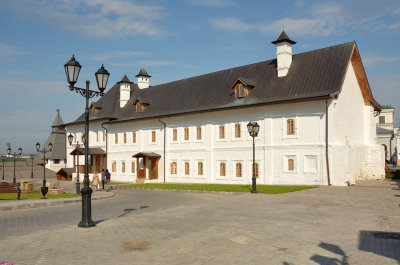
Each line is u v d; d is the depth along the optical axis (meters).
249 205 18.14
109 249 9.80
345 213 15.05
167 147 42.47
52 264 8.45
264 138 32.78
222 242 10.41
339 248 9.62
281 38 33.50
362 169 33.66
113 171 50.22
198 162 38.88
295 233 11.41
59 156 68.62
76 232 12.21
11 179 61.12
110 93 54.88
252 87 35.31
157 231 12.09
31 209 19.28
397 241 10.31
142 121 45.69
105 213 17.27
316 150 29.25
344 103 31.50
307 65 32.66
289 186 28.27
